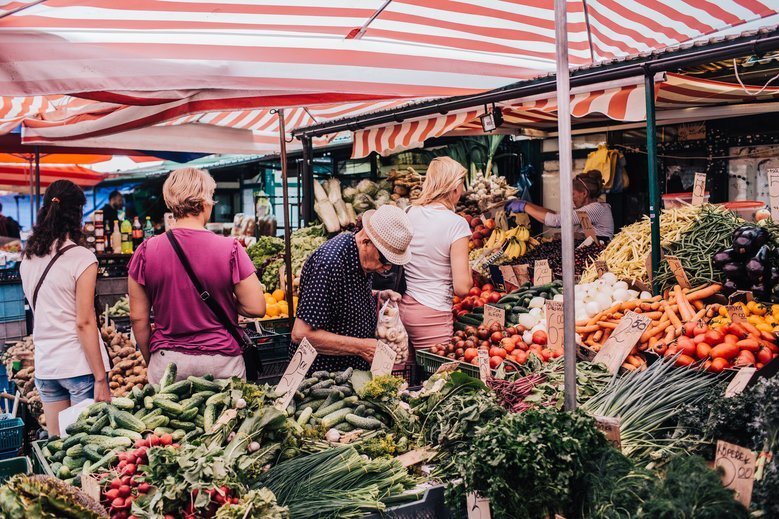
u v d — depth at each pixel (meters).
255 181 12.38
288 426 2.92
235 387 3.12
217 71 3.24
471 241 7.28
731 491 1.89
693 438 2.51
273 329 6.18
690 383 2.92
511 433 2.20
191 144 7.43
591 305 4.63
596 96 4.95
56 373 4.28
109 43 2.89
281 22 3.10
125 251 8.59
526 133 8.37
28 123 6.38
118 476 2.54
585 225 6.20
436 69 3.64
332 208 8.29
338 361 4.00
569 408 2.39
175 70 3.10
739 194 7.05
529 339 4.46
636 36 3.97
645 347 3.92
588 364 3.50
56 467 2.93
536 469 2.10
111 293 8.02
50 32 2.74
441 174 4.75
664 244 4.70
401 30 3.48
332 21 3.20
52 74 2.73
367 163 9.89
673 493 1.89
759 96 6.30
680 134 7.50
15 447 4.98
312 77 3.49
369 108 6.34
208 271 3.72
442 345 4.63
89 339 4.25
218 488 2.32
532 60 3.97
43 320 4.28
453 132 8.08
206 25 3.00
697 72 6.38
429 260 4.73
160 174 13.55
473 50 3.86
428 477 2.83
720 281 4.28
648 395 2.91
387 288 4.91
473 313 5.34
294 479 2.69
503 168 9.29
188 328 3.75
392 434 3.13
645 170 7.92
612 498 1.99
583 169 8.55
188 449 2.48
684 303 4.12
